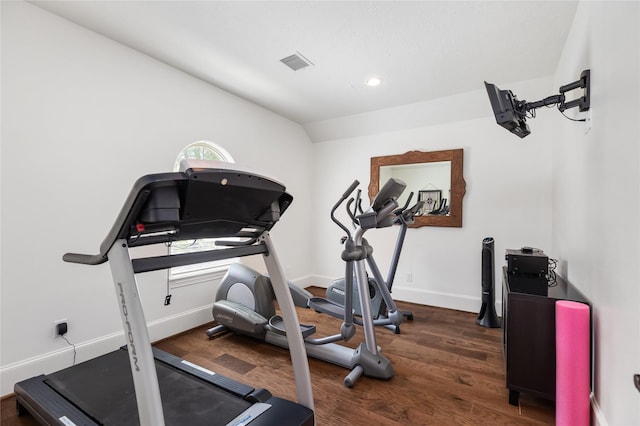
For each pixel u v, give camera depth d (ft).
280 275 4.67
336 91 10.36
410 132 12.23
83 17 6.60
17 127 6.04
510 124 5.88
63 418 4.40
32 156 6.23
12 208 5.98
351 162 13.80
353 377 6.23
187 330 9.14
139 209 2.95
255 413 4.29
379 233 12.84
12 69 5.97
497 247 10.44
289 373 6.71
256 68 8.78
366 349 6.77
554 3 5.90
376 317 9.70
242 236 4.51
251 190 3.63
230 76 9.33
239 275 9.12
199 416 4.37
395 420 5.17
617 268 3.86
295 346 4.67
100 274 7.22
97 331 7.14
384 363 6.51
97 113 7.22
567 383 4.67
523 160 10.05
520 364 5.51
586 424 4.54
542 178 9.73
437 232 11.58
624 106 3.73
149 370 2.90
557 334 4.89
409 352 7.77
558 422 4.81
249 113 11.38
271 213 4.17
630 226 3.52
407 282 12.20
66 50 6.70
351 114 12.67
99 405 4.67
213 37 7.27
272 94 10.69
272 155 12.51
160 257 3.35
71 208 6.79
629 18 3.62
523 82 9.29
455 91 10.17
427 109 11.30
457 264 11.20
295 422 4.10
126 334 3.00
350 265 7.01
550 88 9.12
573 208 6.48
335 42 7.39
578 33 6.03
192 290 9.39
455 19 6.43
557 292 5.76
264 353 7.69
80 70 6.93
